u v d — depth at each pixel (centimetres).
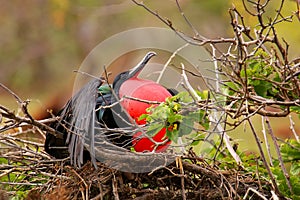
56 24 2116
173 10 1806
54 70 2083
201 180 772
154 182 772
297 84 782
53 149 781
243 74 813
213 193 768
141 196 760
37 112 1291
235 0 1195
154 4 1839
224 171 782
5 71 2106
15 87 2088
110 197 771
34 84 2084
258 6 776
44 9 2172
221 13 1769
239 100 793
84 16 2091
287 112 778
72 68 2077
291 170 835
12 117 729
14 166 793
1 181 828
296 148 827
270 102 766
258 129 1082
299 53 1157
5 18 2184
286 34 1183
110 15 2034
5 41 2142
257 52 832
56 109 1692
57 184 780
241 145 1054
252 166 820
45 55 2106
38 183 808
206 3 1770
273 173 818
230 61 793
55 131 745
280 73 809
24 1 2183
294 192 805
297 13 801
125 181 768
